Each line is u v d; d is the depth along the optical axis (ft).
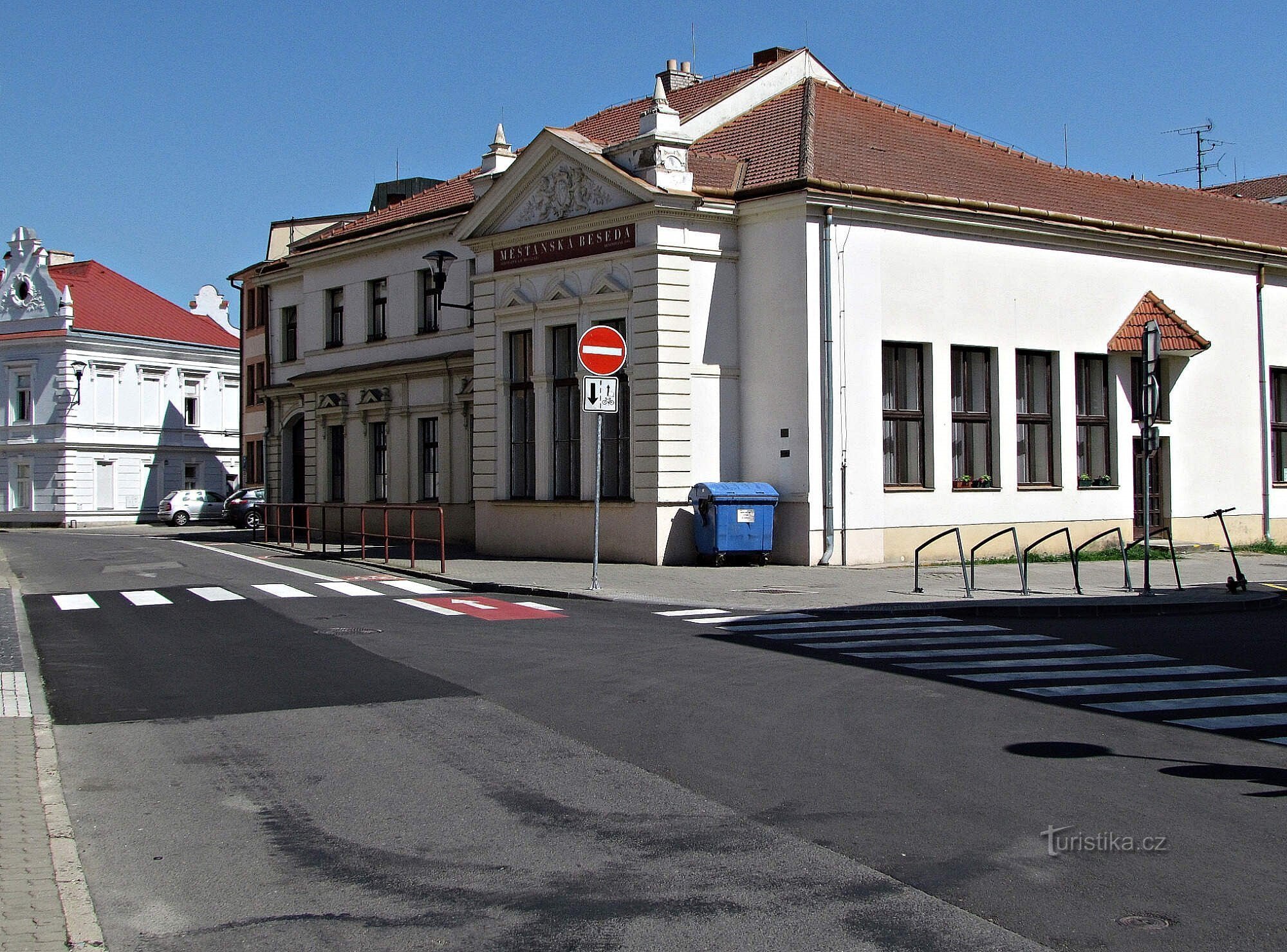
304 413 124.88
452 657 41.32
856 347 77.10
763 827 22.17
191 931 17.61
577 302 80.43
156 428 213.46
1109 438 91.04
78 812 23.47
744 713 32.09
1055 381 87.76
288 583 68.08
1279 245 103.24
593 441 80.28
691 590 62.59
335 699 34.01
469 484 104.06
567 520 81.41
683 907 18.24
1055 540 86.63
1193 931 17.16
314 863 20.51
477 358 87.92
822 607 55.06
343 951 16.84
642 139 76.84
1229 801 23.86
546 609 55.31
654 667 39.34
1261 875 19.51
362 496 116.37
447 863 20.38
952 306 81.66
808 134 82.07
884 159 84.17
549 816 23.00
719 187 77.97
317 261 121.39
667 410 75.87
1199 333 94.43
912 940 16.87
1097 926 17.37
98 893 19.16
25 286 205.98
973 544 82.12
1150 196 104.78
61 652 43.06
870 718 31.58
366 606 56.44
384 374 111.75
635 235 77.05
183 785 25.32
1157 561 85.15
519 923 17.71
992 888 18.94
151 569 79.05
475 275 87.81
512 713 32.07
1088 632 49.11
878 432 77.82
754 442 77.71
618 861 20.36
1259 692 35.55
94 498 204.23
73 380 201.16
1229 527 98.53
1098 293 90.12
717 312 77.82
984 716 31.91
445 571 71.67
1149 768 26.48
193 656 41.70
